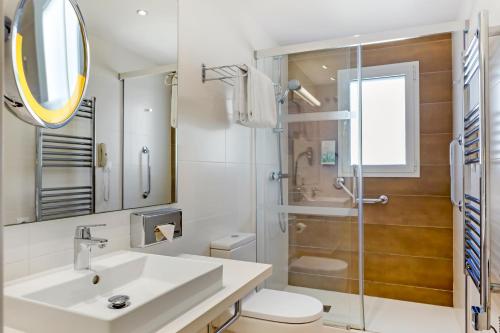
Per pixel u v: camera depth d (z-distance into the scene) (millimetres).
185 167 1833
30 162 1061
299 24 2770
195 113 1926
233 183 2363
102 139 1316
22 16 1023
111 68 1357
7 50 981
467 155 1756
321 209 2533
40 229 1103
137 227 1446
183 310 1007
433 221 2844
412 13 2557
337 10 2523
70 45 1187
